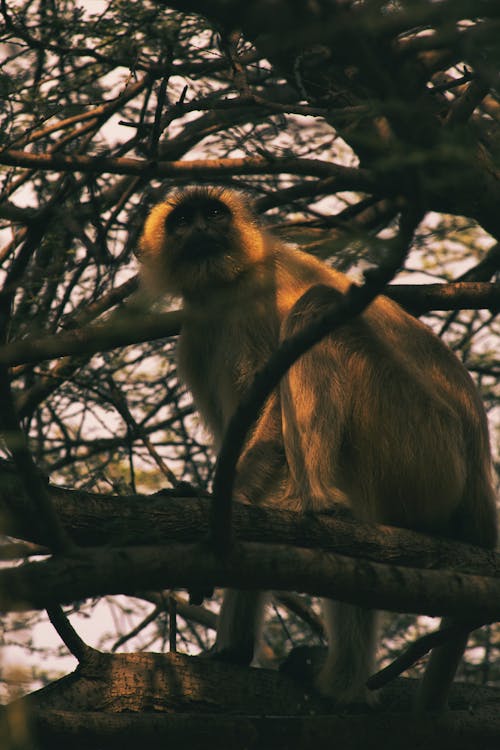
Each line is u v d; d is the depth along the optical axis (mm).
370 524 9609
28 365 13680
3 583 6668
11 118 10781
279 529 8984
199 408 14102
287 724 9789
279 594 14336
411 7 5387
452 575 8680
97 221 10930
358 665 11148
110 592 7090
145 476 16953
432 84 13391
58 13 11555
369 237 5758
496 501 12039
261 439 11891
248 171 10320
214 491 7145
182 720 9406
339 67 10820
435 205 11305
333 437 10961
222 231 13812
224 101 10328
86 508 8117
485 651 15898
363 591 8266
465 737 10469
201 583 7527
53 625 9383
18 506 7762
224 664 10609
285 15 5418
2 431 6547
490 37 5984
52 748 8883
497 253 12523
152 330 11023
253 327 13156
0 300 7520
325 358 11266
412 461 11367
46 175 13539
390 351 11664
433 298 12656
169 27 11133
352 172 10305
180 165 10281
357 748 9969
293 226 14438
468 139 6137
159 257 14047
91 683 9719
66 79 11984
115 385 15508
